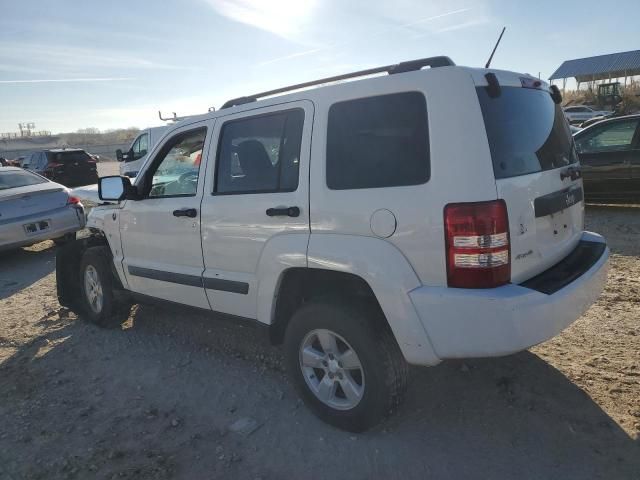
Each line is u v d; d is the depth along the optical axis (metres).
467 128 2.56
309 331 3.16
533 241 2.78
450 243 2.55
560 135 3.40
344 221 2.89
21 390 4.01
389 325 2.82
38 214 8.38
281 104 3.32
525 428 3.04
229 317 3.80
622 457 2.73
